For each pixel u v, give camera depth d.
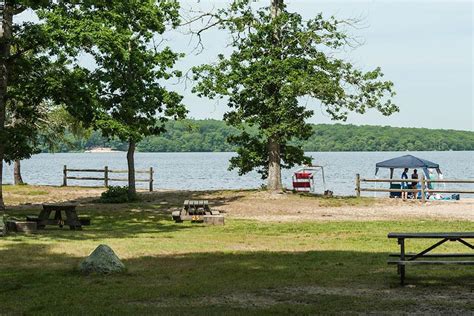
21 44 25.50
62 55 26.95
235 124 36.88
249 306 9.98
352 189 57.44
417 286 11.51
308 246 17.69
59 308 9.78
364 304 10.00
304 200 34.06
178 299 10.50
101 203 33.00
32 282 11.88
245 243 18.27
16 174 46.81
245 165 38.56
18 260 14.58
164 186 63.34
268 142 37.56
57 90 26.72
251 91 35.84
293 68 35.44
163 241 18.41
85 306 9.92
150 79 33.34
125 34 30.22
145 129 33.72
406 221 25.19
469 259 14.23
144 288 11.34
